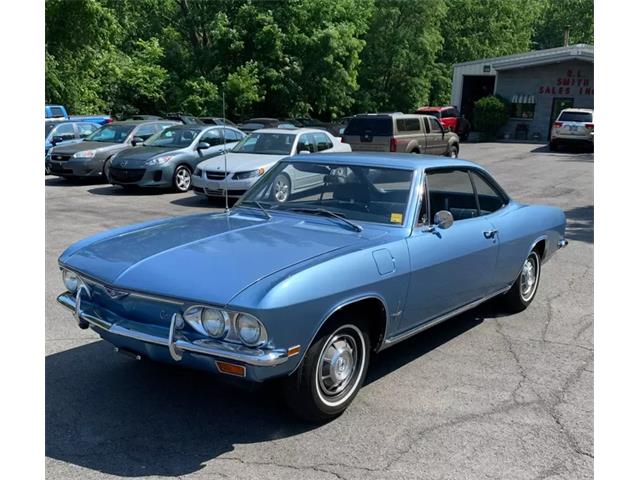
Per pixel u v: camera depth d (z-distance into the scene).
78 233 9.38
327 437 3.57
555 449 3.49
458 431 3.67
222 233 4.14
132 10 33.94
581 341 5.25
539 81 34.78
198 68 32.44
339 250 3.80
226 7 32.31
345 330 3.75
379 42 40.84
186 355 3.36
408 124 18.66
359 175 4.63
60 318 5.45
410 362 4.73
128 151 14.29
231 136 15.43
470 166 5.24
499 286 5.48
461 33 49.75
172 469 3.20
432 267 4.32
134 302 3.51
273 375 3.29
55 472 3.13
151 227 4.47
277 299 3.20
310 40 31.53
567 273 7.59
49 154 15.98
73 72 28.14
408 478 3.18
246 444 3.47
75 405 3.86
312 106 33.94
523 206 5.98
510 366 4.68
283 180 4.90
